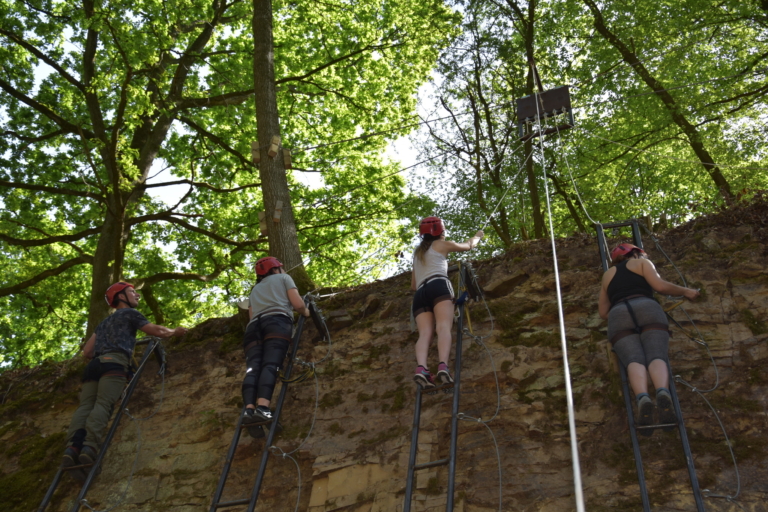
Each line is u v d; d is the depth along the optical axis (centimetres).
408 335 637
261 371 550
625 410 491
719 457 445
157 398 679
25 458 656
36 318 1686
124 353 604
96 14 1165
